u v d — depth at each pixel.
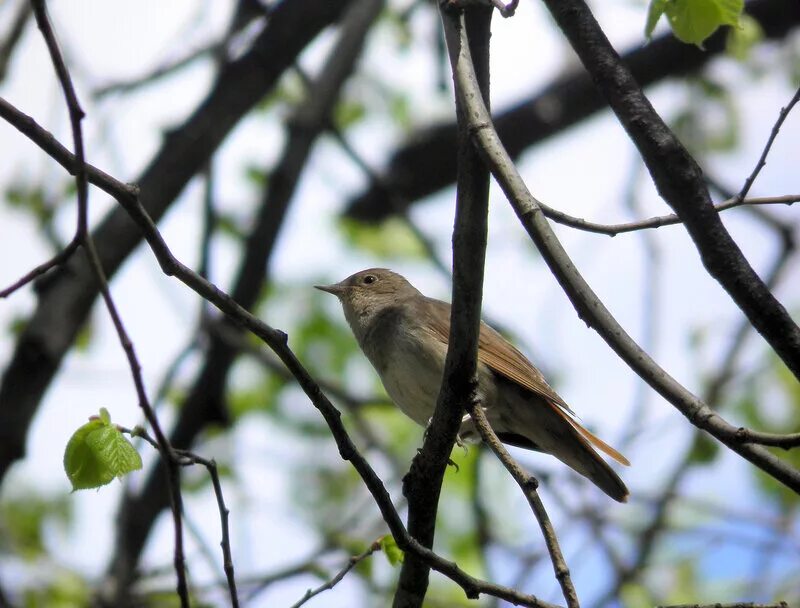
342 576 6.91
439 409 6.51
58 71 5.13
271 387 13.82
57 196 12.28
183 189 10.31
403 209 13.12
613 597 11.24
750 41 10.70
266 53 10.70
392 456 12.03
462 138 5.90
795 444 4.94
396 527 6.08
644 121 5.70
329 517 13.19
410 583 6.96
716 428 5.10
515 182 5.62
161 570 10.62
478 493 11.23
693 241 5.52
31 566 11.47
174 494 5.96
